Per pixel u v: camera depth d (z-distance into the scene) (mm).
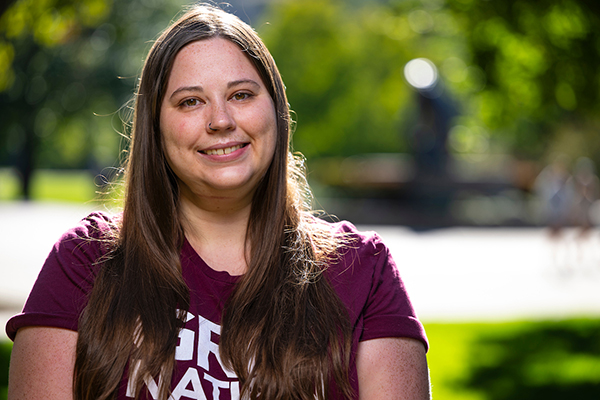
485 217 22266
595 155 33188
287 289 1484
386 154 34438
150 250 1469
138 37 23547
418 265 12867
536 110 7480
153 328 1390
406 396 1438
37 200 30922
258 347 1412
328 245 1555
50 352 1384
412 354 1476
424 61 22531
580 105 6906
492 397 4906
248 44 1523
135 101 1589
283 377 1392
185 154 1491
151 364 1363
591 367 5766
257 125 1501
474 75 7348
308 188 1789
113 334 1383
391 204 23078
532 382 5316
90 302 1415
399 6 7906
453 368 5758
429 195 22391
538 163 33625
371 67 33406
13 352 1409
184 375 1387
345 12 36438
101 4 6453
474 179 23203
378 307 1507
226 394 1389
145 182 1530
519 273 12109
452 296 9641
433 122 22391
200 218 1575
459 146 26328
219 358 1409
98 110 26547
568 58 6664
